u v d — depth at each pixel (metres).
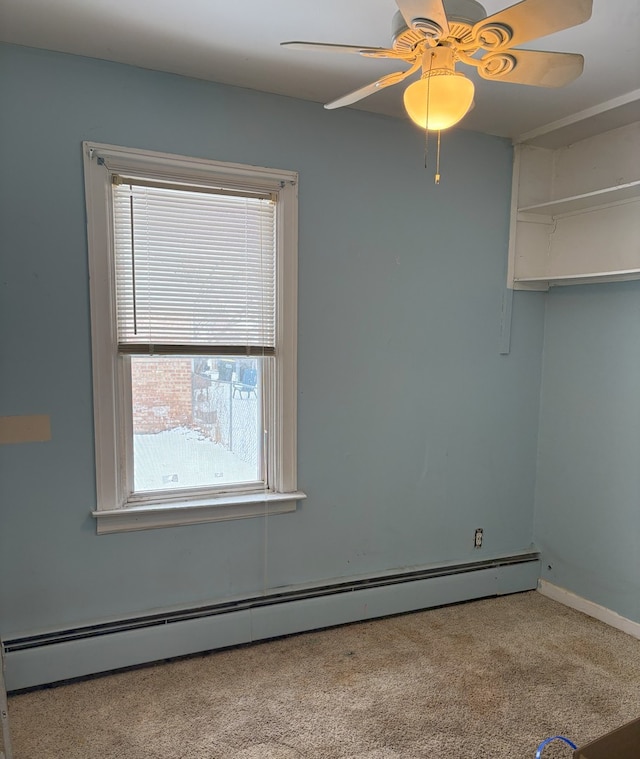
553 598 3.03
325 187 2.47
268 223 2.40
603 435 2.77
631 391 2.63
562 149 2.95
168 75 2.14
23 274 2.02
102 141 2.07
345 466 2.65
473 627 2.67
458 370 2.88
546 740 1.86
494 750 1.83
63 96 2.00
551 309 3.07
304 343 2.50
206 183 2.25
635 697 2.12
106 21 1.77
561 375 3.01
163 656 2.29
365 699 2.08
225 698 2.07
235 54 1.99
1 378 2.02
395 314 2.69
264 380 2.51
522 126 2.71
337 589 2.62
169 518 2.31
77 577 2.19
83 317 2.11
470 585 2.96
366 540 2.73
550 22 1.19
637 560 2.60
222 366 2.43
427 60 1.33
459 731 1.92
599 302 2.79
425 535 2.88
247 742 1.84
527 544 3.15
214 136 2.24
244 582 2.48
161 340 2.27
